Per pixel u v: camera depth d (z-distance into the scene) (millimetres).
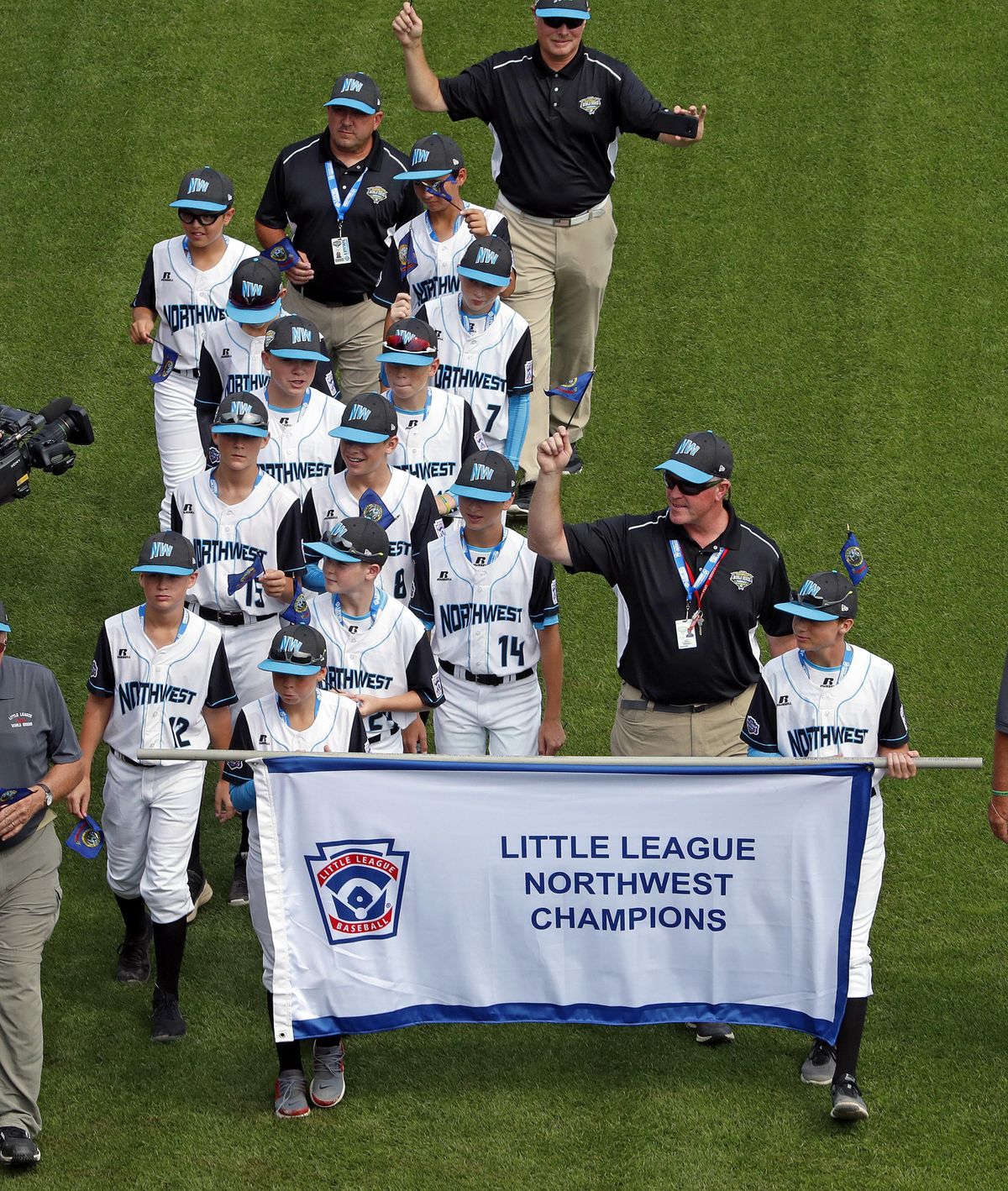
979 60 50156
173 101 49500
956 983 29156
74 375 42906
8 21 51625
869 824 26141
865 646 36188
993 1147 25625
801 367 42625
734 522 27812
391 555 31375
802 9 51656
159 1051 27875
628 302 44375
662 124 38375
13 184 47500
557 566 38969
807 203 46469
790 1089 26922
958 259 45000
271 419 32719
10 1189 24984
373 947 25797
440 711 30578
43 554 38906
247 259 35281
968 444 40781
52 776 26062
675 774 25188
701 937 25922
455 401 33375
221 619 31203
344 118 36812
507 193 39000
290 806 25266
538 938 25922
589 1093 26891
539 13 37281
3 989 25297
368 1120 26297
